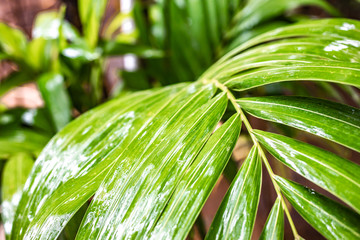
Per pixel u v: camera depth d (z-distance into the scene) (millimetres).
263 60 660
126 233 488
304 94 1160
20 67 1385
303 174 480
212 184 496
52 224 528
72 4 1752
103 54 1267
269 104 572
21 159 904
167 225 477
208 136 554
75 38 1327
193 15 1308
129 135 624
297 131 1209
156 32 1484
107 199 530
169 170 524
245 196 495
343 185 458
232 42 1303
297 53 650
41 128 1153
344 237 445
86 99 1404
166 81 1401
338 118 526
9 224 722
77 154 629
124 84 1477
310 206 472
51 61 1383
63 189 586
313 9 1647
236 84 620
